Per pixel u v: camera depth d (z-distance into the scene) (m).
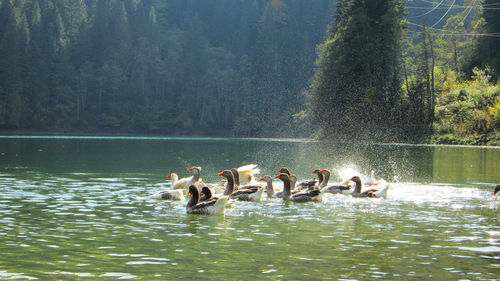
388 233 13.15
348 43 85.12
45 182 24.02
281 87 154.38
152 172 30.05
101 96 157.88
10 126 141.25
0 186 22.28
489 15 105.50
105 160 40.06
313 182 21.53
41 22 161.75
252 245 11.77
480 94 81.50
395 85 83.38
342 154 50.28
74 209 16.42
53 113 148.62
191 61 164.75
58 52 159.88
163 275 9.53
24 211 15.91
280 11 186.25
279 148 63.69
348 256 10.91
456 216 15.69
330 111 84.88
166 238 12.41
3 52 142.25
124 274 9.56
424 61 90.62
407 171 31.72
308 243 12.01
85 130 150.38
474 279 9.46
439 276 9.62
